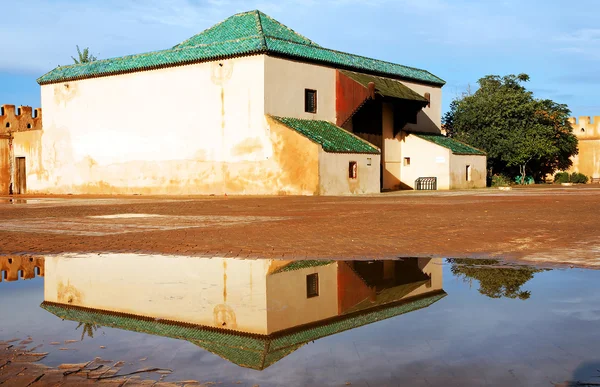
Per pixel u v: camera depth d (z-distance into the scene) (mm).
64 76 41062
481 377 3248
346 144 33531
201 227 13344
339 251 9172
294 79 34656
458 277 6801
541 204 20672
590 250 8828
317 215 16766
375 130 40812
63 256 9062
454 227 12602
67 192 41562
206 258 8633
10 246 10312
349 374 3307
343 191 32625
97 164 40000
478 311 4977
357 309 5176
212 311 5168
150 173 37594
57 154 41969
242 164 33812
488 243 9812
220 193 34719
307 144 31312
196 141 35625
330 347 3900
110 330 4469
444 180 41594
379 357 3645
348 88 37062
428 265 7750
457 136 54812
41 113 46781
